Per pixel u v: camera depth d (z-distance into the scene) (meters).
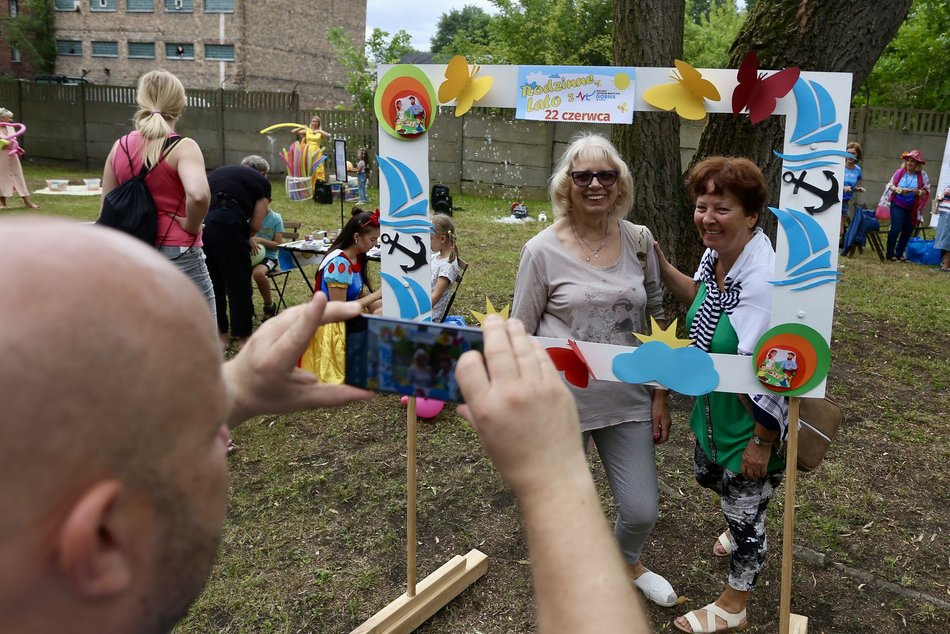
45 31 34.72
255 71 33.34
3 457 0.37
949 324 6.75
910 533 3.41
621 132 5.11
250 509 3.55
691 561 3.18
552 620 0.56
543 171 14.59
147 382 0.42
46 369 0.38
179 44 33.41
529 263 2.52
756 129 4.54
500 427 0.59
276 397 0.86
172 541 0.44
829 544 3.31
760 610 2.86
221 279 5.47
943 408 4.85
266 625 2.75
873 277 8.77
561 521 0.57
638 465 2.53
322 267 4.68
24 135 18.25
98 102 17.52
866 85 17.58
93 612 0.41
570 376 2.27
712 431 2.54
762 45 4.30
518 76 2.24
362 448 4.19
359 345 0.94
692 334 2.46
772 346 2.10
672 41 4.96
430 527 3.41
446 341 0.93
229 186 5.16
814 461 2.35
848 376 5.39
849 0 4.10
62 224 0.44
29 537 0.38
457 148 15.09
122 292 0.42
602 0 26.56
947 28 16.55
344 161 9.37
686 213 5.16
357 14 39.16
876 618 2.85
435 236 4.89
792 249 2.05
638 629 0.55
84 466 0.39
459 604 2.91
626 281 2.50
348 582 3.01
